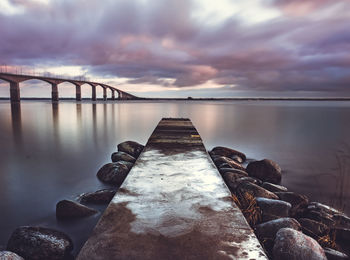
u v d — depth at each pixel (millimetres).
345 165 10242
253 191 5152
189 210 3051
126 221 2752
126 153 9102
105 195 5648
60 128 22219
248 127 23594
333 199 6418
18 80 96000
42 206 5754
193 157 6047
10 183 7469
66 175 8273
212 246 2314
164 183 4043
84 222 4789
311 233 4113
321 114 44375
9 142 15250
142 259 2119
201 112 48719
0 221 5031
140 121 29422
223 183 4062
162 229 2594
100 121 29047
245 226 2682
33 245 3287
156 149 7094
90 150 12969
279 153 12680
